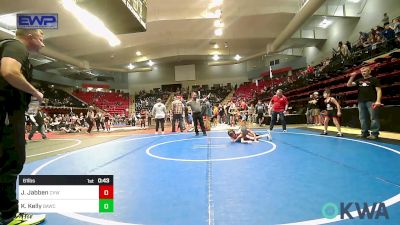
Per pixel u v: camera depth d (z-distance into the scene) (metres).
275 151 5.25
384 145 5.39
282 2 17.81
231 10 18.34
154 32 21.16
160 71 42.28
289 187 2.81
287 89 21.61
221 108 20.50
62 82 34.78
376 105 6.29
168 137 9.40
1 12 13.88
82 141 9.44
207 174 3.52
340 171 3.40
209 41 25.77
